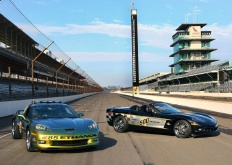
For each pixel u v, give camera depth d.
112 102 44.12
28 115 8.94
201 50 110.31
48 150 8.13
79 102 45.72
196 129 10.48
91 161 7.06
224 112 20.97
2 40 32.91
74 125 7.95
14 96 32.38
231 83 58.28
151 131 11.62
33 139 7.80
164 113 11.39
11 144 9.58
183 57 110.81
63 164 6.78
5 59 35.75
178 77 96.75
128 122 12.12
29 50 41.22
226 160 7.12
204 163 6.82
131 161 7.05
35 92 42.44
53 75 59.91
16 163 6.91
